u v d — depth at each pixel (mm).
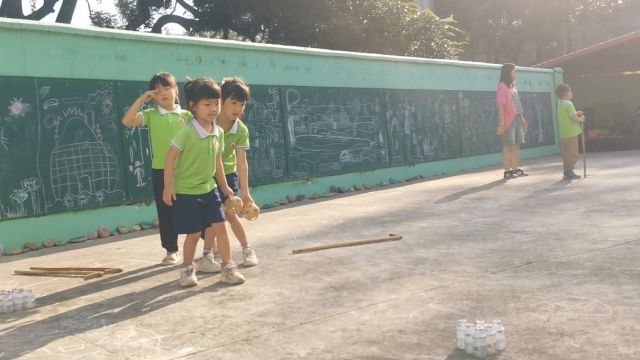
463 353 2904
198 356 3057
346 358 2930
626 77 21125
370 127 11633
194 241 4406
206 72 8805
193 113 4383
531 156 16547
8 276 5242
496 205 7457
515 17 33594
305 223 7195
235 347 3156
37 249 6797
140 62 8008
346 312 3629
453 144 13758
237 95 4781
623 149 17094
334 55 10883
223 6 20609
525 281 4027
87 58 7438
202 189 4336
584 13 33344
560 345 2910
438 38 20344
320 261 5023
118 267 5340
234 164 5176
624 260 4363
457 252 5043
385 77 12031
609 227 5562
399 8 19734
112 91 7691
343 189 10766
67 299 4281
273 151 9750
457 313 3482
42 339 3416
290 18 19703
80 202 7336
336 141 10914
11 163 6719
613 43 17344
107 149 7621
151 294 4285
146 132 8086
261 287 4305
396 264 4762
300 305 3822
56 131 7125
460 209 7375
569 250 4809
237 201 4688
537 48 36125
